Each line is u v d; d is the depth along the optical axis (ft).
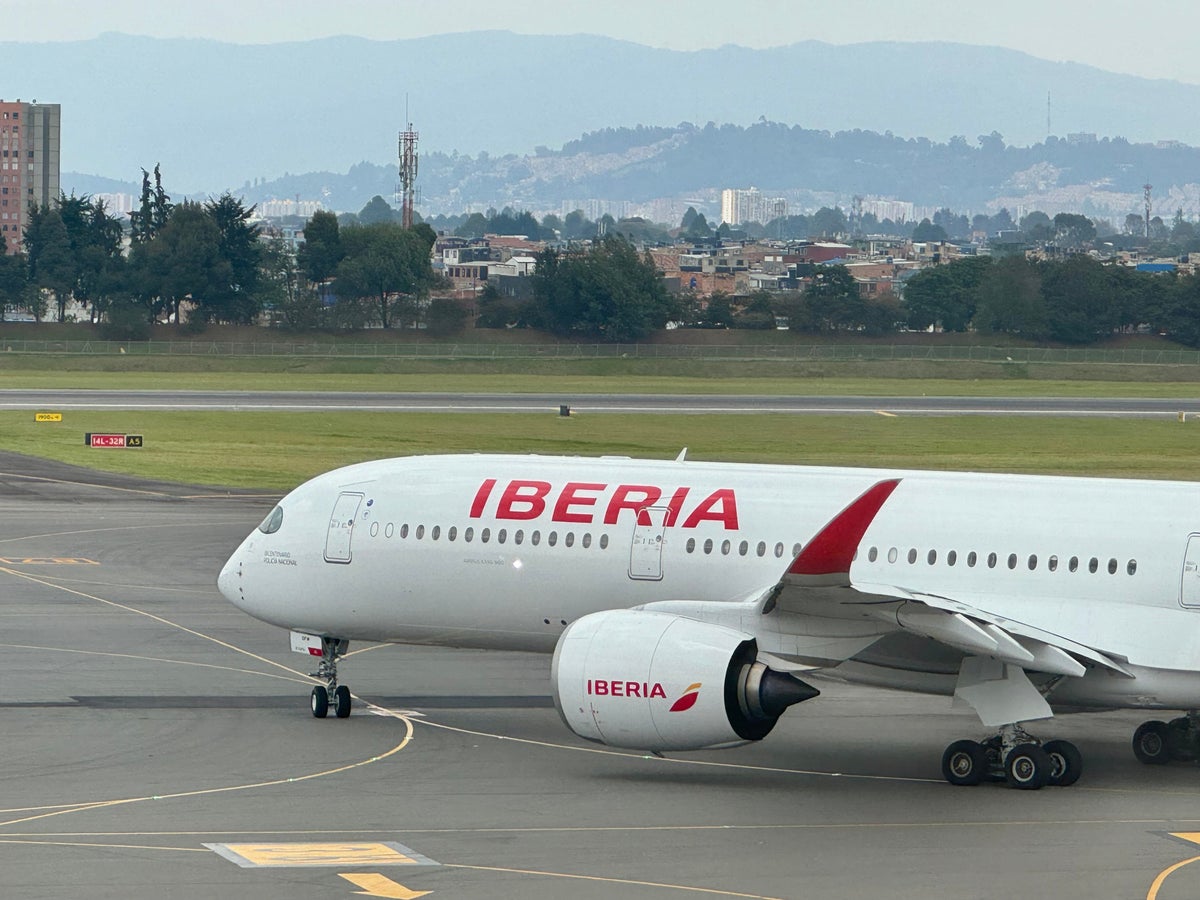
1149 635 301.43
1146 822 271.28
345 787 292.40
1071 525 314.76
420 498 362.33
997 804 284.20
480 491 358.43
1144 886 232.32
